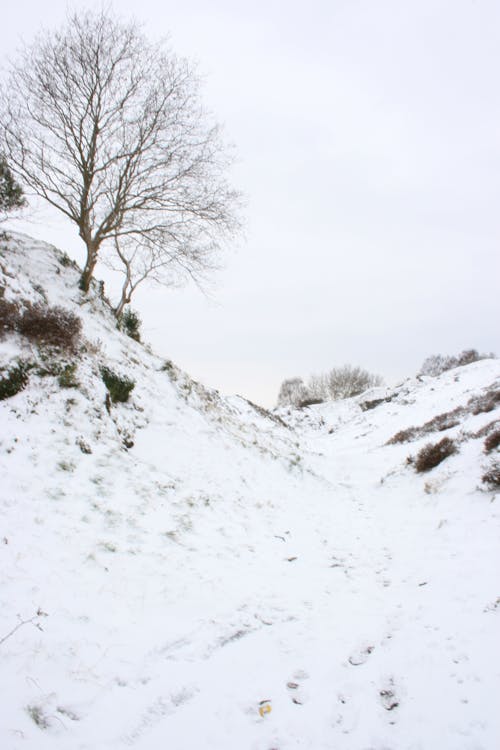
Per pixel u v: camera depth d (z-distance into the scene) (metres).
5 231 12.42
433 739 2.93
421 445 16.75
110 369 9.83
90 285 13.58
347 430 32.62
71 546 5.12
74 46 11.53
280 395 74.62
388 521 8.97
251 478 10.51
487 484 8.23
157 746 2.99
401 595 5.17
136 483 7.23
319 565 6.57
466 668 3.54
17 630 3.62
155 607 4.69
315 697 3.50
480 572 5.23
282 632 4.53
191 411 12.32
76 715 3.11
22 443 6.45
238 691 3.58
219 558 6.21
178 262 14.28
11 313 8.31
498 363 34.19
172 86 12.31
